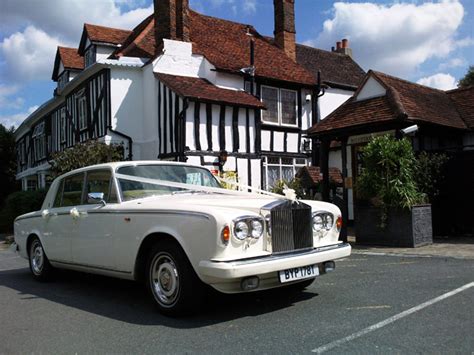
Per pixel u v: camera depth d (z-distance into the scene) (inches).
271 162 663.8
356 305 191.9
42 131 988.6
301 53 872.3
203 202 193.3
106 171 226.8
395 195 347.6
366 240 376.8
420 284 225.0
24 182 1192.8
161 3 644.7
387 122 395.5
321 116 748.0
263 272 169.2
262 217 178.9
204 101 562.6
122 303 213.9
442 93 516.4
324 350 142.1
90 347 155.2
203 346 150.6
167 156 581.6
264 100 670.5
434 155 416.8
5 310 210.1
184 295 177.6
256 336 157.9
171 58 621.3
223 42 722.8
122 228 203.6
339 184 572.4
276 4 807.1
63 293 241.9
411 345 143.8
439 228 417.1
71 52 890.1
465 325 161.2
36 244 278.5
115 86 625.0
